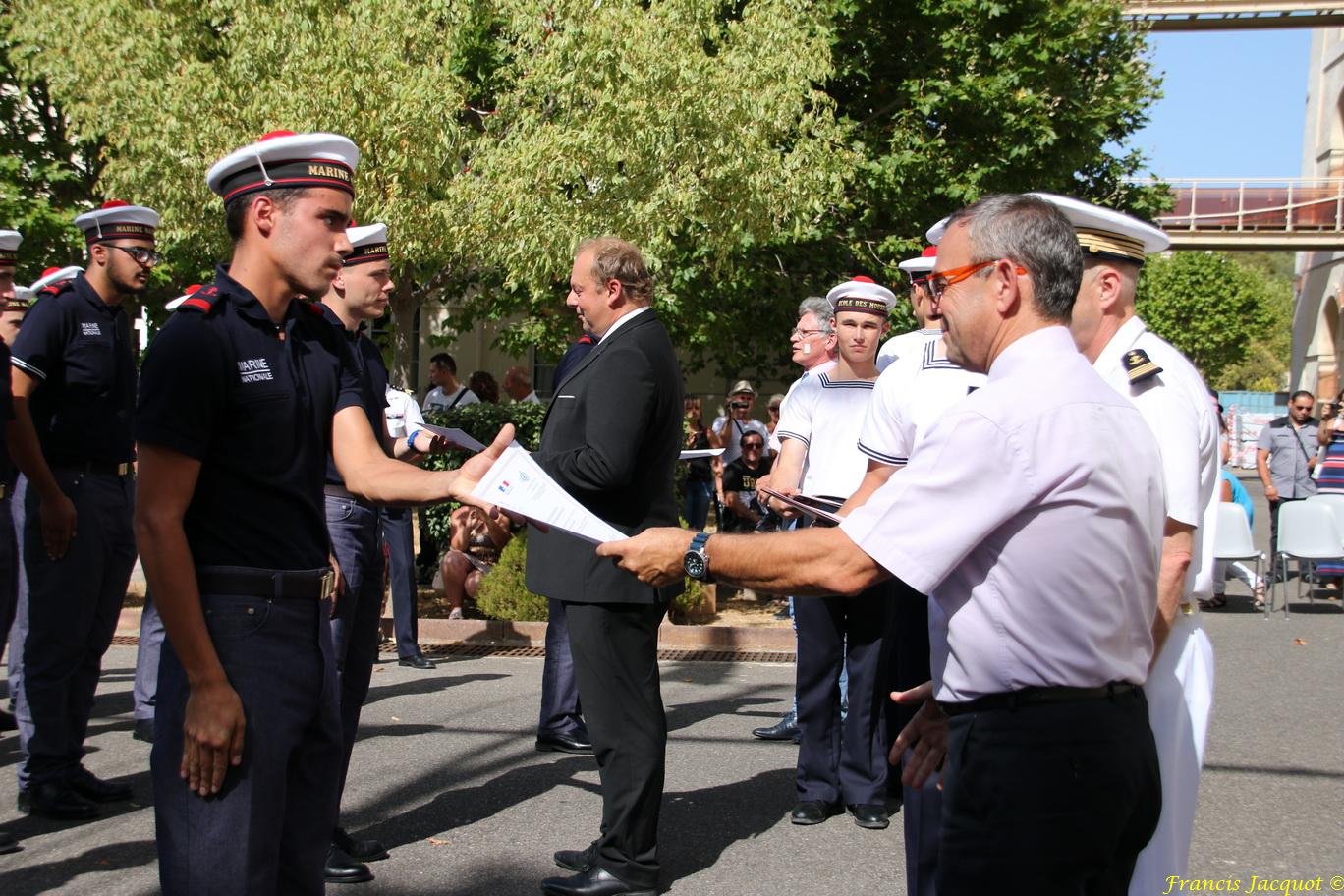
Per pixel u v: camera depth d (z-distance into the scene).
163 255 12.89
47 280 5.79
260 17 9.98
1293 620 10.26
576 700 5.66
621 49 10.03
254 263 2.68
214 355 2.52
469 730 6.04
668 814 4.83
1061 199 2.83
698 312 14.60
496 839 4.49
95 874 4.07
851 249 14.98
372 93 9.88
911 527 2.19
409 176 10.23
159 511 2.44
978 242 2.29
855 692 4.73
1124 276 2.85
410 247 10.34
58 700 4.64
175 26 10.70
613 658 3.92
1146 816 2.29
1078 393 2.20
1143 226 2.83
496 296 16.27
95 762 5.35
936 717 2.74
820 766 4.77
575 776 5.27
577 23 10.16
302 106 9.72
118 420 4.88
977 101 14.55
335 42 9.81
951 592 2.25
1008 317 2.29
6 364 4.57
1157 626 2.65
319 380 2.77
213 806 2.49
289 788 2.73
